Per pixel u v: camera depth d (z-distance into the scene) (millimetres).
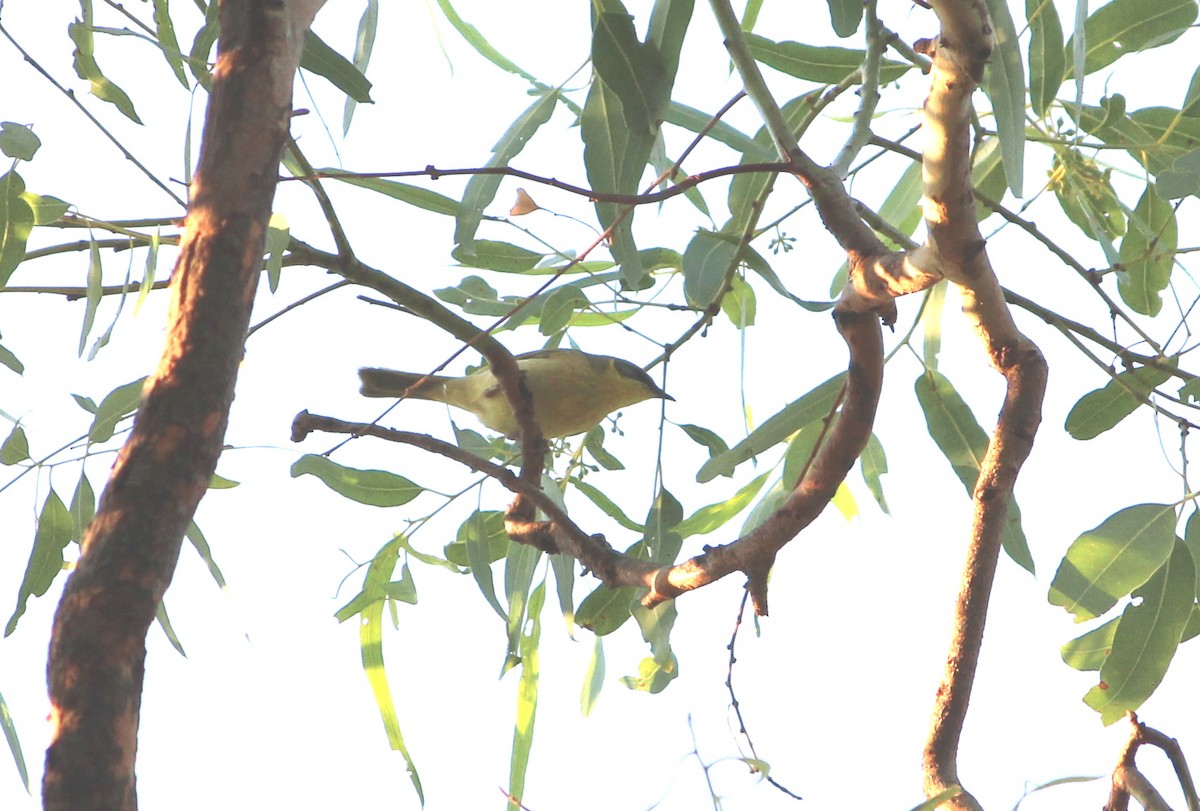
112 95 5215
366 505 7051
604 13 5637
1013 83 4703
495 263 7457
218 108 3219
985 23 3467
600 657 7625
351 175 4223
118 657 2877
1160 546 5496
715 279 5828
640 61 5551
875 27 5691
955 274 4070
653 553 6328
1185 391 6055
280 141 3242
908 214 7598
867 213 5941
